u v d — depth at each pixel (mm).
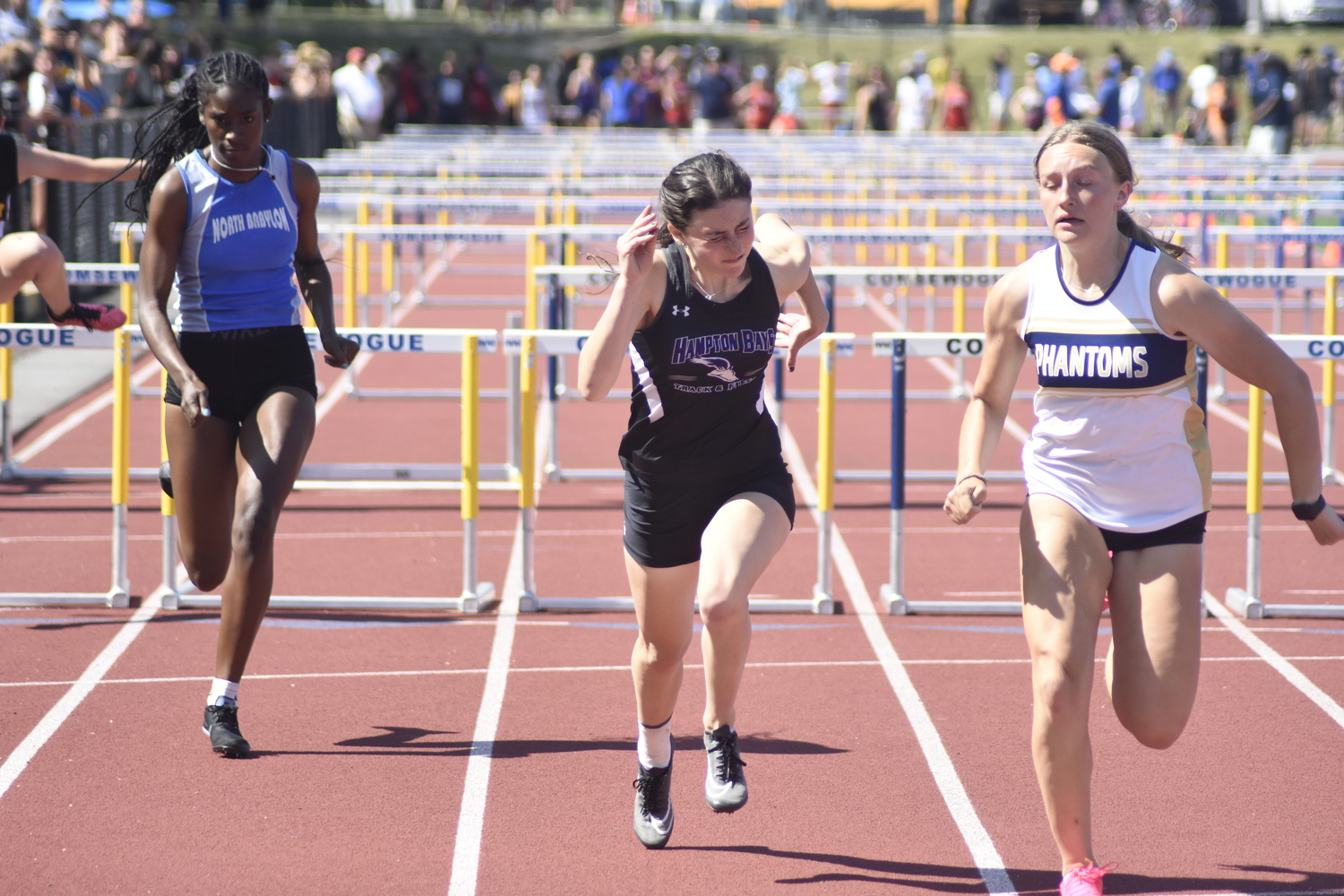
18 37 52594
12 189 15898
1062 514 10742
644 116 96000
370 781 13422
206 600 19188
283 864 11742
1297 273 25922
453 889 11336
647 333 11148
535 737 14617
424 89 91562
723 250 10750
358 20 141375
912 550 22250
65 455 27969
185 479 14258
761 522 11219
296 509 24469
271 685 16078
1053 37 136000
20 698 15477
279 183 14125
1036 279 10992
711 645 11195
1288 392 10398
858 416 32719
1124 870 11711
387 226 40188
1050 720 10297
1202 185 48812
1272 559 21703
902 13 150875
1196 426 10883
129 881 11414
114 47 60062
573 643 17688
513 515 24188
